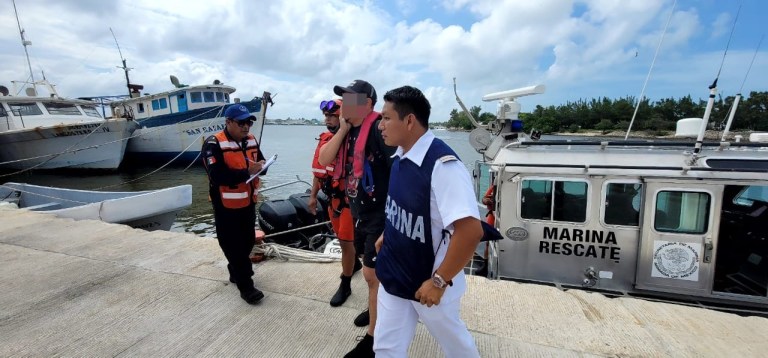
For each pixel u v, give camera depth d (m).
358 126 2.51
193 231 10.91
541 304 3.28
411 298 1.69
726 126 5.30
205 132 21.77
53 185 18.25
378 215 2.35
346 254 3.15
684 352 2.61
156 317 3.09
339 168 2.70
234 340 2.78
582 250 4.97
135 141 22.61
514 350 2.63
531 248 5.14
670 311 3.17
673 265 4.66
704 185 4.45
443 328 1.74
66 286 3.63
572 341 2.74
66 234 5.17
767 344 2.70
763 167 4.43
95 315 3.12
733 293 4.58
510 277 5.26
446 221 1.46
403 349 1.80
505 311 3.16
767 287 4.63
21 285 3.64
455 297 1.70
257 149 3.37
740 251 4.98
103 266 4.09
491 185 6.48
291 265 4.12
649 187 4.62
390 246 1.74
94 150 20.23
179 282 3.71
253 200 3.25
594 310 3.18
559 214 5.01
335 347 2.69
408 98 1.58
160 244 4.78
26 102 19.72
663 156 4.78
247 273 3.28
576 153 5.05
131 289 3.56
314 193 3.72
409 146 1.66
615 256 4.87
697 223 4.55
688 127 5.16
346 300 3.33
